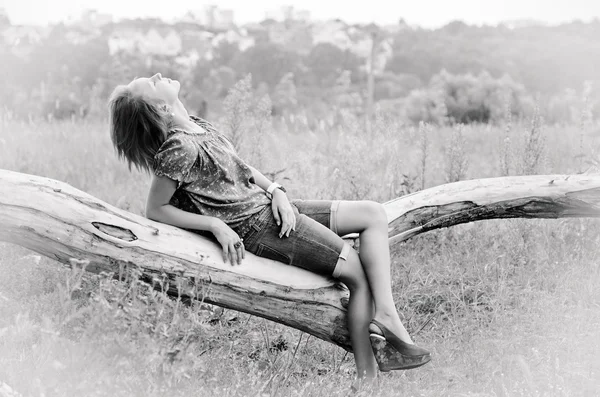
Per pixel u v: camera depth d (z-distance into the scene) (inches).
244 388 143.2
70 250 148.9
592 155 265.4
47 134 408.5
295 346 183.5
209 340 167.0
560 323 186.1
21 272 185.8
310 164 308.0
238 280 157.2
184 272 154.1
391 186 279.1
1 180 145.1
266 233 161.9
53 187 148.3
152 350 128.5
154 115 161.5
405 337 155.6
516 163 284.5
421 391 157.4
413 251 229.3
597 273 213.3
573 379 159.0
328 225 168.2
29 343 143.0
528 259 223.9
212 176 162.2
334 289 164.6
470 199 198.8
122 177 329.7
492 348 176.9
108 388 119.9
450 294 206.7
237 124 283.0
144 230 153.3
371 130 358.6
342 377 160.2
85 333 125.3
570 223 241.1
